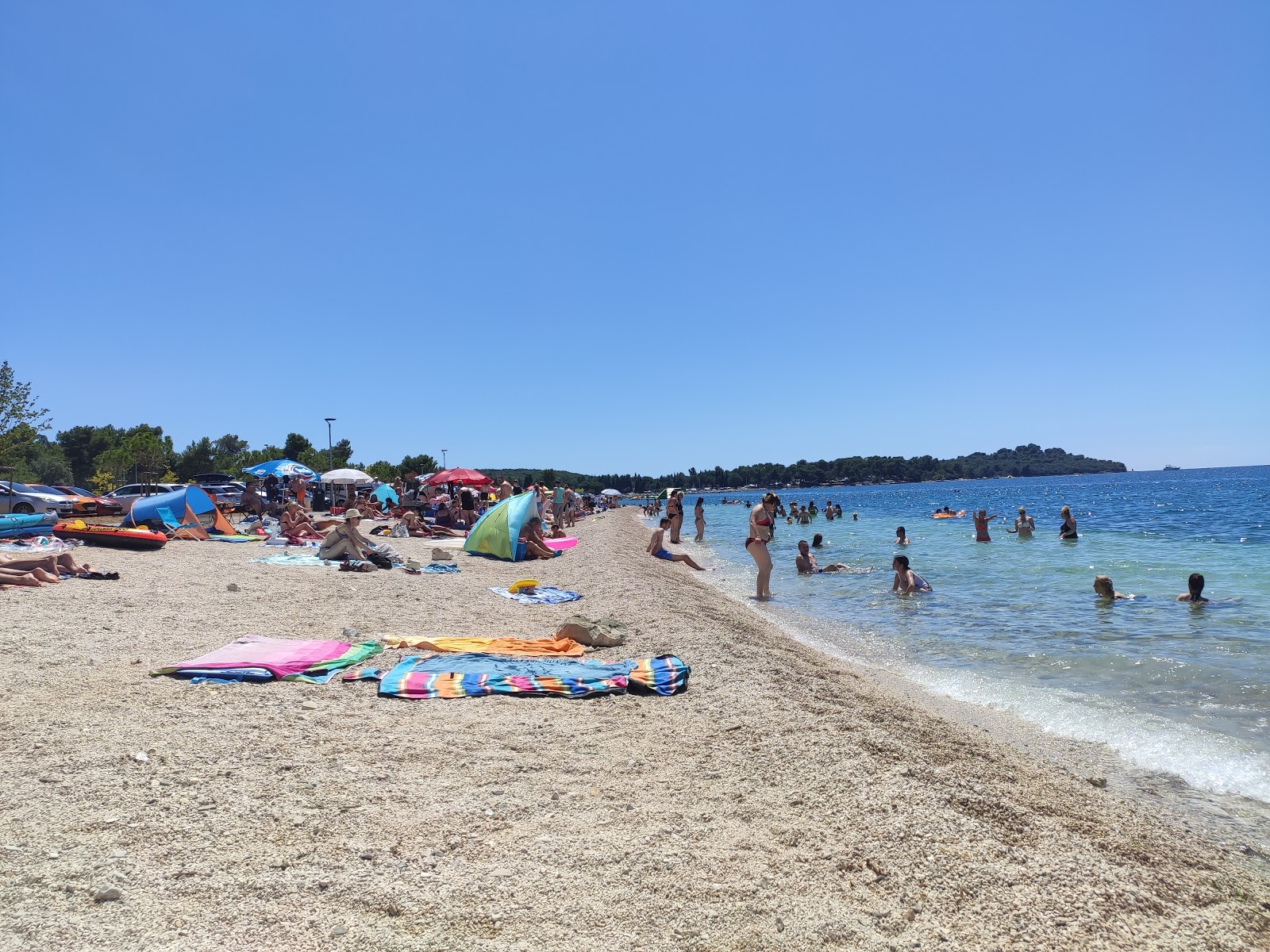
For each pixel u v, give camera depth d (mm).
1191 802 5309
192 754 4754
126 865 3443
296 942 2990
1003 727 6969
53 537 15273
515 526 18672
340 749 5023
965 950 3223
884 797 4508
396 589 12078
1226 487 92375
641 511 79062
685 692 6848
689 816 4266
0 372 29766
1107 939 3389
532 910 3293
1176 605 13016
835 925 3297
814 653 10008
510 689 6578
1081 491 100000
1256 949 3473
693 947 3117
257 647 7484
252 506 25938
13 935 2904
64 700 5684
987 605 13789
